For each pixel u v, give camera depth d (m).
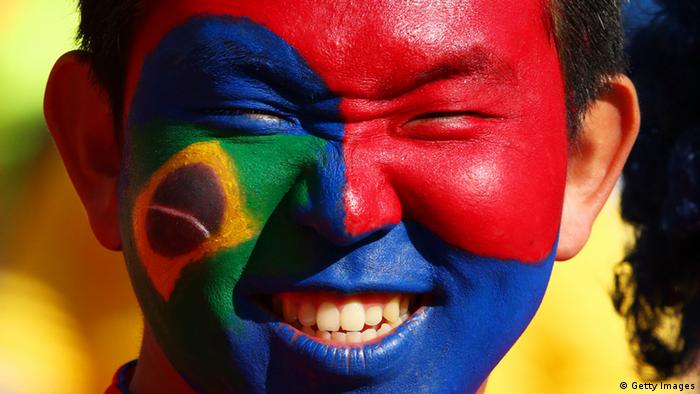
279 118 2.95
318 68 2.89
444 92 2.96
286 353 3.00
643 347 4.85
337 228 2.86
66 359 6.27
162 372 3.30
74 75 3.41
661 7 4.57
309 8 2.90
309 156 2.92
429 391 3.08
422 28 2.93
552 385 6.40
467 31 2.98
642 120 4.60
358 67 2.90
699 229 4.48
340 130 2.92
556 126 3.21
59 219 6.49
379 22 2.90
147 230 3.07
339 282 2.93
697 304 4.66
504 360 6.39
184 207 3.00
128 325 6.46
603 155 3.62
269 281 2.97
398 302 3.06
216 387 3.09
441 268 3.03
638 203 4.66
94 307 6.42
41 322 6.30
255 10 2.92
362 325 3.03
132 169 3.14
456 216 2.99
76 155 3.42
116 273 6.50
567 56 3.35
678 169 4.48
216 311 3.01
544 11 3.18
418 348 3.06
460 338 3.09
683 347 4.75
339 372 2.99
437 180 2.96
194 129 3.00
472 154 3.01
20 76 6.61
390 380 3.04
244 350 3.02
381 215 2.89
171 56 3.02
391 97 2.93
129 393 3.46
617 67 3.64
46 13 6.75
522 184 3.08
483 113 3.03
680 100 4.52
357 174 2.90
